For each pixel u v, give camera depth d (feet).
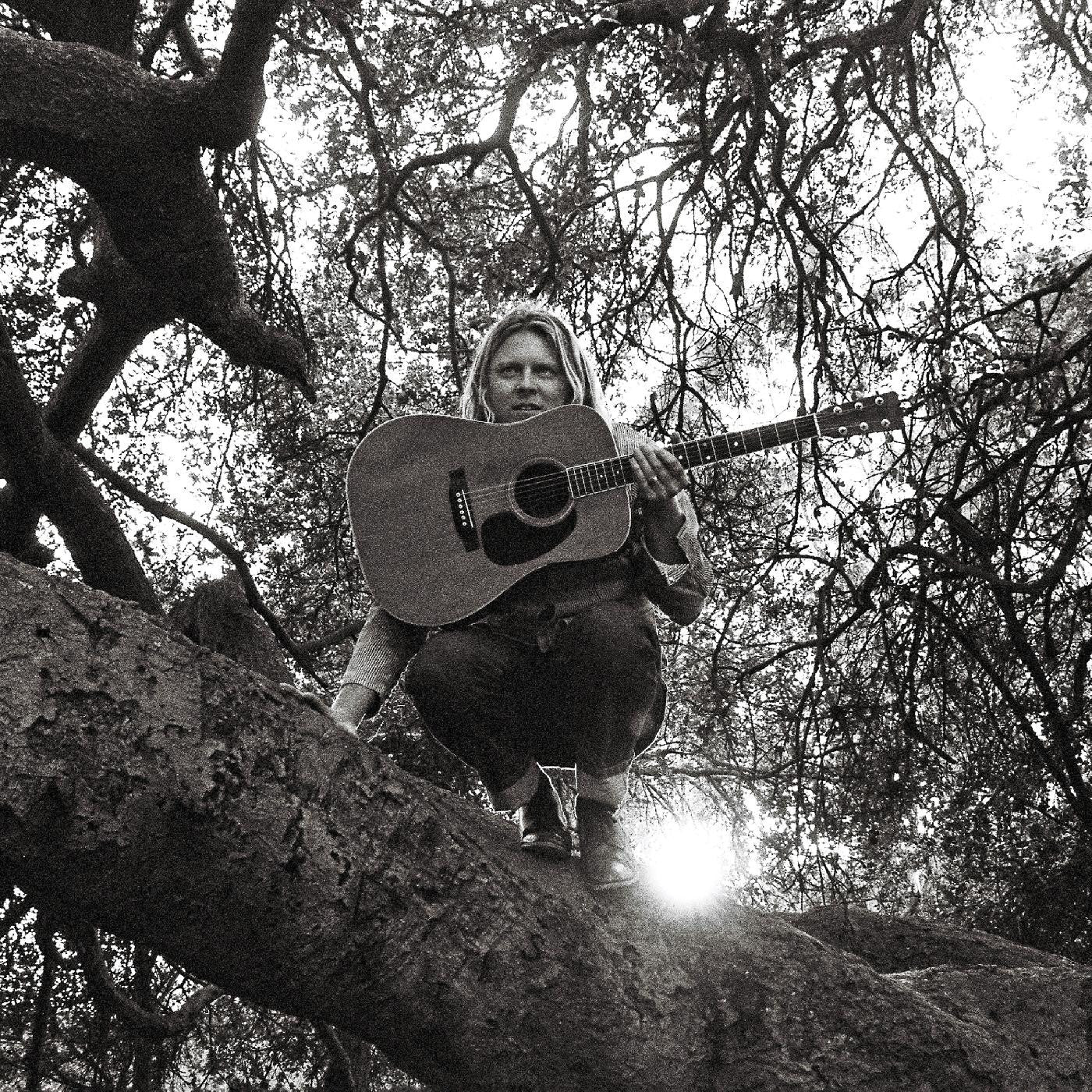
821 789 22.15
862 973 7.91
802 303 23.22
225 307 16.31
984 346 23.52
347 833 6.93
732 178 24.70
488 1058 7.10
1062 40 27.37
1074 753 21.71
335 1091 26.37
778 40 22.72
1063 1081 8.07
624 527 8.30
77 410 23.39
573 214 24.90
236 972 6.92
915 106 24.57
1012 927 25.90
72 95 14.20
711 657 28.12
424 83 23.63
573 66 24.06
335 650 31.22
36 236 27.55
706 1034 7.48
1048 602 21.17
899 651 22.16
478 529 8.43
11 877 6.57
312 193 26.58
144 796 6.43
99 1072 25.94
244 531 31.27
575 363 9.19
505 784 7.96
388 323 25.75
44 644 6.56
